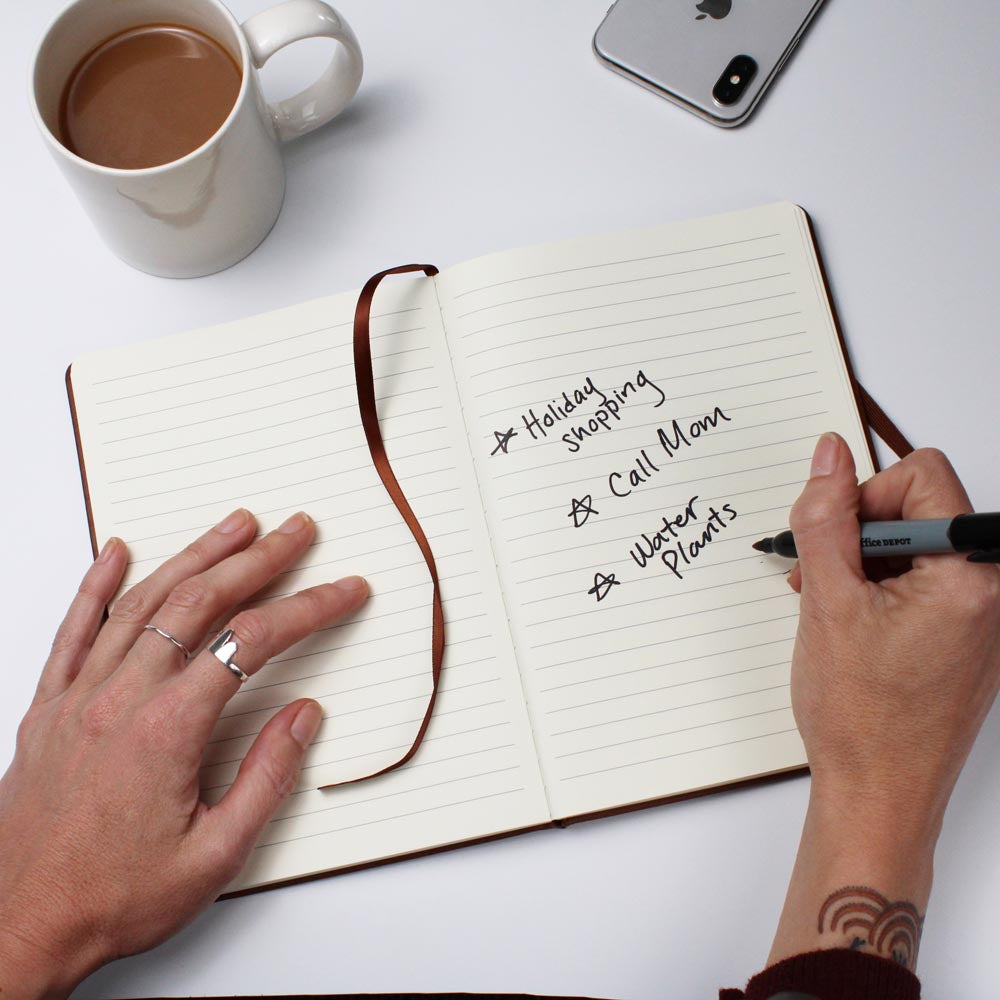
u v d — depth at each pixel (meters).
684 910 0.58
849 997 0.44
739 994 0.51
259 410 0.63
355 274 0.67
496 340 0.62
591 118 0.69
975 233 0.66
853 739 0.50
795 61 0.69
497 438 0.61
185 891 0.54
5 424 0.65
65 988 0.53
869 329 0.65
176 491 0.62
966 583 0.49
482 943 0.58
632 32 0.69
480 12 0.70
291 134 0.64
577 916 0.58
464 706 0.59
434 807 0.58
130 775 0.53
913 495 0.53
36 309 0.67
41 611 0.63
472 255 0.67
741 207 0.67
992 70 0.69
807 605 0.52
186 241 0.61
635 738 0.58
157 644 0.56
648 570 0.60
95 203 0.56
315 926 0.58
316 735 0.59
